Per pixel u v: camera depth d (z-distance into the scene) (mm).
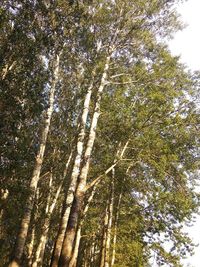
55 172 29094
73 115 26891
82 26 18328
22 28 16125
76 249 22016
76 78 23875
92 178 24891
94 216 28016
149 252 26875
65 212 18922
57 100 27109
